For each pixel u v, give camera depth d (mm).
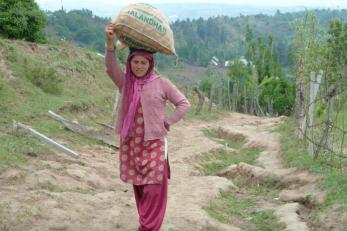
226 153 14664
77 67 21062
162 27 4840
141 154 5031
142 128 4988
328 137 10242
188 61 97125
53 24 62562
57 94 16797
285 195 8695
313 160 9906
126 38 4848
